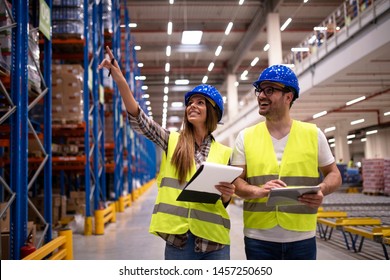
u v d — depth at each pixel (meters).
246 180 2.24
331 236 6.76
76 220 8.18
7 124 4.95
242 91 35.78
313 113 21.36
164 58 27.08
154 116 44.28
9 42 4.14
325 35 12.83
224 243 2.15
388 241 4.38
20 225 3.82
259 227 2.13
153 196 17.91
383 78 13.66
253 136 2.24
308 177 2.12
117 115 10.92
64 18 6.61
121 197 10.91
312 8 19.62
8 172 7.45
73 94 6.62
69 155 7.16
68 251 4.68
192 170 2.13
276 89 2.12
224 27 22.36
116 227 8.08
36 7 4.92
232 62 28.08
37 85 4.70
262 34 22.89
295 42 24.73
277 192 1.84
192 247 2.10
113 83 10.03
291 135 2.17
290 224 2.09
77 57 7.44
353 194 15.83
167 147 2.28
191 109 2.21
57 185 10.62
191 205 2.12
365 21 9.83
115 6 11.45
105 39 9.92
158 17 20.44
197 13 20.36
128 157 14.06
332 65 12.09
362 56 10.21
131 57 17.20
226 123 29.78
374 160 15.14
